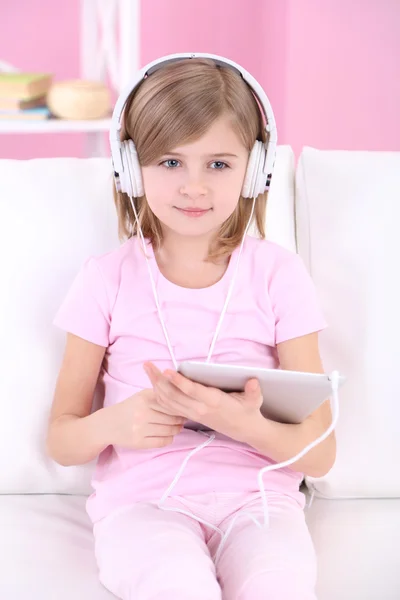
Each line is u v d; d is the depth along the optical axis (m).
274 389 1.19
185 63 1.35
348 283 1.52
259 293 1.44
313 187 1.58
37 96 2.92
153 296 1.43
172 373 1.18
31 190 1.52
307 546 1.22
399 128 3.27
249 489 1.33
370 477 1.50
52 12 3.73
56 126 2.85
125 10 3.03
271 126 1.36
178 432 1.33
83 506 1.46
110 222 1.53
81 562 1.28
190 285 1.45
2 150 3.83
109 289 1.43
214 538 1.30
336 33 3.21
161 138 1.31
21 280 1.49
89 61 3.26
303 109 3.31
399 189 1.55
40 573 1.23
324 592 1.22
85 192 1.54
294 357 1.42
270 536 1.21
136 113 1.35
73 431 1.37
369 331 1.51
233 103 1.33
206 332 1.41
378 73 3.22
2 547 1.30
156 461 1.35
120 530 1.24
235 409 1.22
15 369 1.47
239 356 1.41
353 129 3.30
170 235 1.45
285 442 1.31
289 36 3.25
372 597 1.21
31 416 1.46
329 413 1.43
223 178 1.34
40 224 1.51
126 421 1.32
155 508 1.29
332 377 1.11
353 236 1.53
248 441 1.29
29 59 3.78
